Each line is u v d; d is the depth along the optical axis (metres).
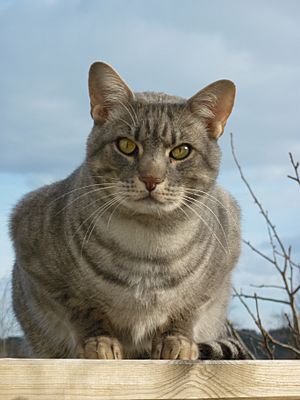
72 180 0.97
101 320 0.91
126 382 0.73
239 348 0.98
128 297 0.90
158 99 0.96
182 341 0.88
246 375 0.78
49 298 0.94
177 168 0.90
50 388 0.71
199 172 0.92
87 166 0.93
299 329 1.13
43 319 0.98
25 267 0.96
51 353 1.00
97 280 0.90
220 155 0.96
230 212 1.05
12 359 0.70
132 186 0.88
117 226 0.89
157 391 0.74
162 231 0.90
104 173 0.90
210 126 0.95
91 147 0.93
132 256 0.90
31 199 1.03
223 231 0.99
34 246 0.95
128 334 0.92
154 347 0.89
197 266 0.92
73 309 0.92
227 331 1.16
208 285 0.94
